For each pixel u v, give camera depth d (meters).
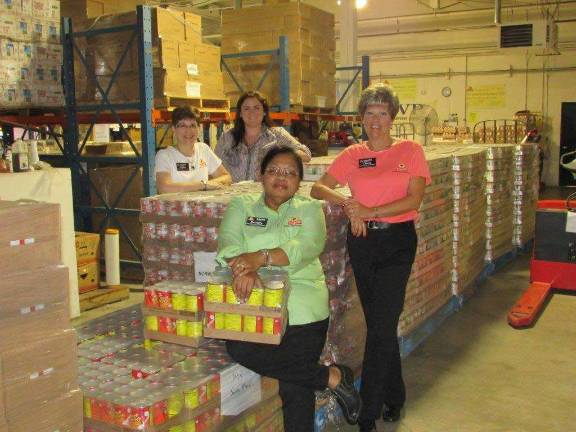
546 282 6.32
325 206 3.20
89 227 7.11
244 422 2.71
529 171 8.41
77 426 1.91
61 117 7.04
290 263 2.56
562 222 6.23
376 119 3.16
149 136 6.06
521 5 16.11
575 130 16.94
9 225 1.70
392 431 3.41
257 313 2.47
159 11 6.11
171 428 2.34
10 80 5.80
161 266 3.36
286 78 7.37
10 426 1.73
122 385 2.41
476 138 16.42
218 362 2.64
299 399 2.72
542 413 3.68
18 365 1.74
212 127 10.22
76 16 6.73
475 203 6.14
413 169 3.14
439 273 5.15
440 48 17.78
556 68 16.83
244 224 2.72
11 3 5.76
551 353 4.66
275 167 2.68
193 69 6.49
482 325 5.30
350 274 3.52
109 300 5.86
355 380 3.62
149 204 3.34
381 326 3.11
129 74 6.28
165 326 2.81
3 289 1.70
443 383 4.09
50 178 5.05
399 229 3.15
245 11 7.82
